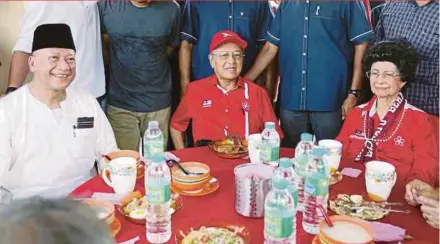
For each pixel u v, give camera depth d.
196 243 1.46
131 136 3.27
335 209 1.67
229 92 2.73
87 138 2.29
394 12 2.96
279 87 3.38
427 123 2.18
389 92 2.20
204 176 1.83
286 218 1.36
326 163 1.65
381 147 2.23
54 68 2.11
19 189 2.17
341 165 2.08
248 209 1.63
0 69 3.49
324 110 3.20
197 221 1.60
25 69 2.92
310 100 3.19
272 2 3.34
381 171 1.73
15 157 2.15
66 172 2.24
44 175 2.20
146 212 1.62
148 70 3.11
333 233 1.42
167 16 3.07
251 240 1.50
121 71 3.12
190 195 1.79
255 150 2.02
